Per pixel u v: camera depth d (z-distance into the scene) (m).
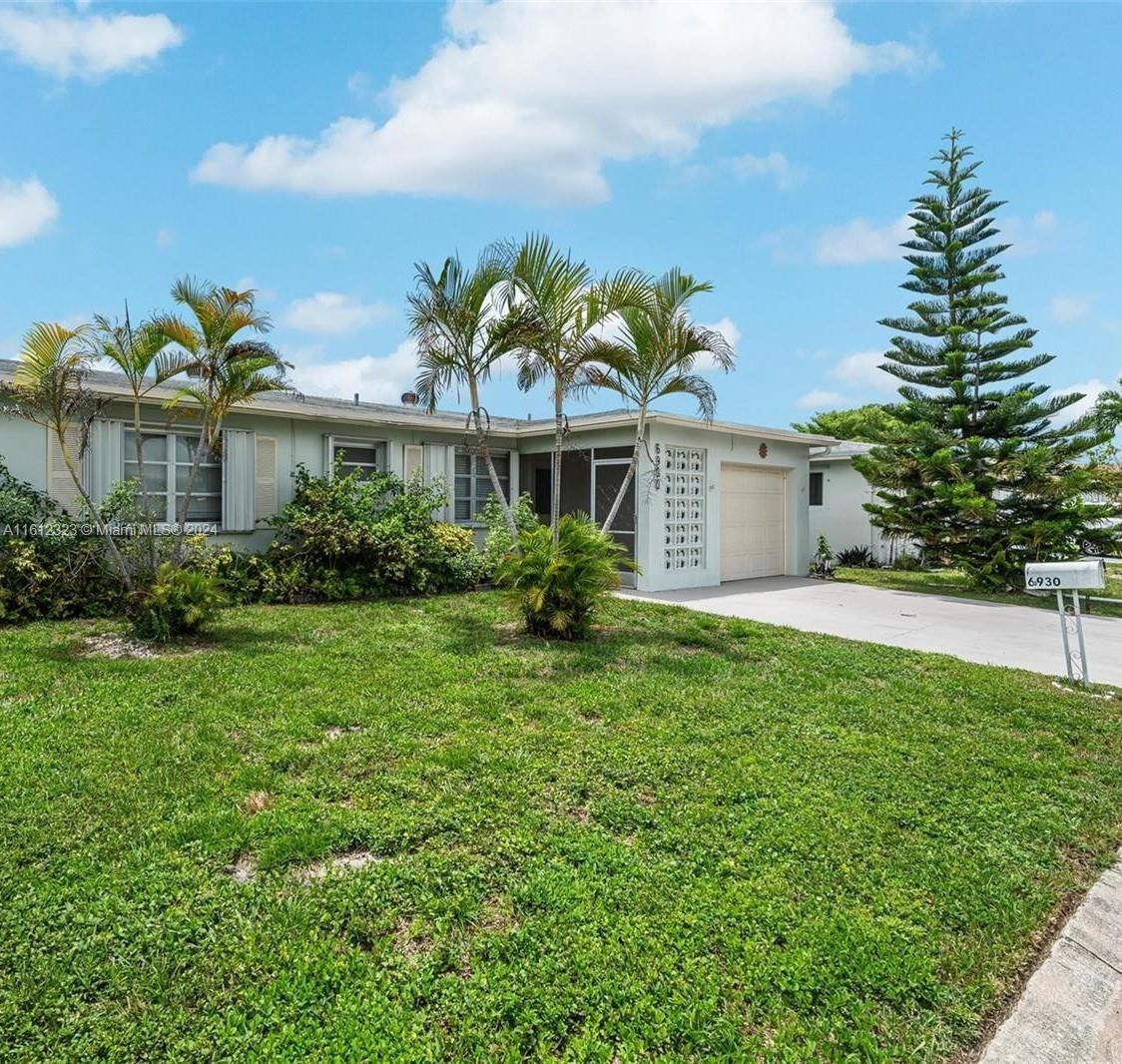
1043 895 3.05
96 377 9.57
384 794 3.82
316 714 5.04
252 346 8.00
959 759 4.53
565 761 4.30
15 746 4.35
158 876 2.96
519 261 7.67
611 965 2.51
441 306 7.84
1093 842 3.56
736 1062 2.15
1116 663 7.55
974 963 2.61
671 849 3.30
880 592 13.46
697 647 7.71
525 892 2.91
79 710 5.07
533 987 2.40
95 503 9.59
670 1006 2.34
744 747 4.59
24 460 9.21
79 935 2.59
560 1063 2.13
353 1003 2.31
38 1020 2.21
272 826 3.40
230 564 10.03
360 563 10.95
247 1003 2.30
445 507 13.21
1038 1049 2.27
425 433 13.12
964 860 3.29
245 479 11.03
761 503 15.57
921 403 15.13
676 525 13.18
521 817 3.57
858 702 5.66
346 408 11.92
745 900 2.89
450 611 9.51
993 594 13.62
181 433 10.59
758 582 14.70
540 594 7.60
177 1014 2.25
